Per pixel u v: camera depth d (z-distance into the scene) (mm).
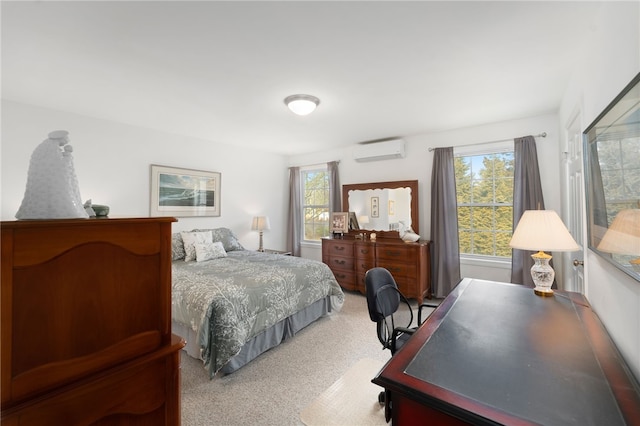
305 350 2508
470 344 1116
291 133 3896
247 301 2271
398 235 4145
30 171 826
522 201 3199
